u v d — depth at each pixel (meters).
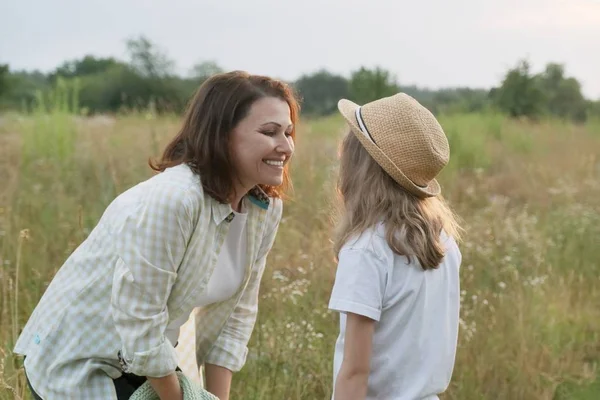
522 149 12.42
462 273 5.34
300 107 2.54
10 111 11.60
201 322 2.84
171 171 2.38
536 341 4.54
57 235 5.72
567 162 10.26
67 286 2.43
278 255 5.40
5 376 3.44
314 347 4.05
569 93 22.33
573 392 4.16
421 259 2.36
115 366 2.43
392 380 2.41
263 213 2.63
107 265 2.36
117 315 2.29
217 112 2.38
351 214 2.44
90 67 36.47
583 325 4.99
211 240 2.43
